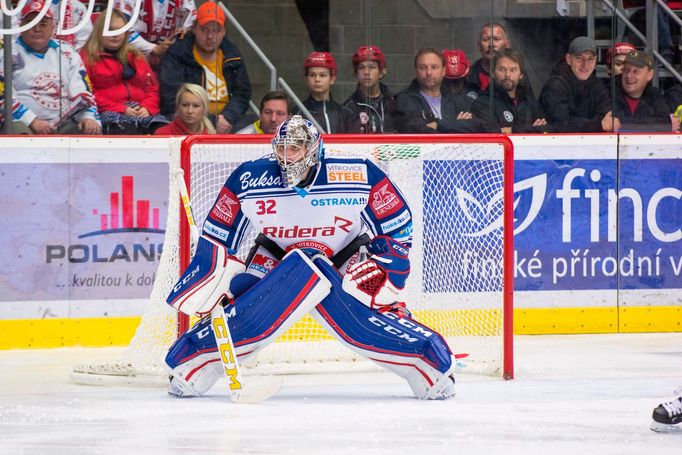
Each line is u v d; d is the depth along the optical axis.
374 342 10.48
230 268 10.31
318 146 10.23
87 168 15.05
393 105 16.03
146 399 10.58
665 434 8.71
